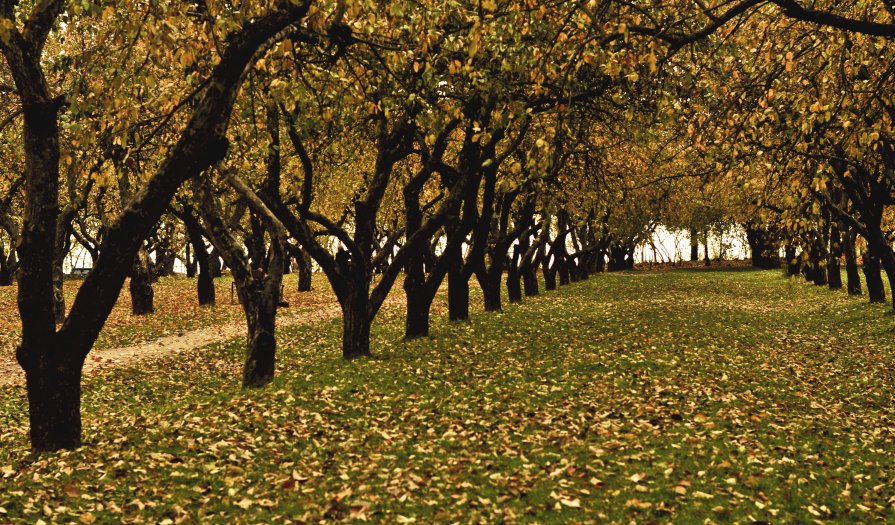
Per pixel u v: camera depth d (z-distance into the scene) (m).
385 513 8.57
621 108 20.41
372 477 9.88
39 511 8.12
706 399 14.13
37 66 10.18
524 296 41.25
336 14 10.23
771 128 14.66
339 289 19.77
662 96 14.96
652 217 54.09
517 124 14.39
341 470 10.18
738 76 15.59
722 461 10.17
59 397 10.84
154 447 10.78
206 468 9.95
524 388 15.17
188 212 36.00
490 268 31.67
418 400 14.31
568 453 10.73
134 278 35.72
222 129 10.48
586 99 19.55
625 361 18.02
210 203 16.92
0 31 8.67
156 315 35.41
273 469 10.22
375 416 13.17
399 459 10.68
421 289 23.11
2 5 10.01
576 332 24.11
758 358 19.42
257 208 16.77
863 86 12.86
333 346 24.23
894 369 17.41
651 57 10.09
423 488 9.40
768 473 9.80
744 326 26.59
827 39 13.26
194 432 11.56
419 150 22.00
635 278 60.69
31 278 10.56
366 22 12.27
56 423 10.84
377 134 20.06
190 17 11.34
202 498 9.00
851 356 19.70
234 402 13.88
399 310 35.69
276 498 9.12
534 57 11.19
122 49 10.43
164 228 41.31
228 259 16.89
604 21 11.84
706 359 18.77
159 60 9.32
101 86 10.33
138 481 9.39
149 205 10.56
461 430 12.16
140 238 10.77
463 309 27.48
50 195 10.55
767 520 8.24
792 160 13.34
